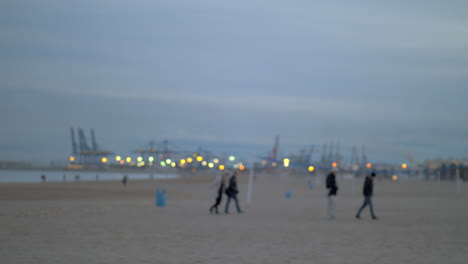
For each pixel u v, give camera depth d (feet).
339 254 35.63
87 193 145.28
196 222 58.70
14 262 29.84
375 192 193.77
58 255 32.68
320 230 52.11
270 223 59.26
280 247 38.63
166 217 65.31
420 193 184.65
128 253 34.14
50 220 57.88
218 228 52.19
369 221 64.59
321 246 39.65
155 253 34.42
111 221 57.77
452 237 47.16
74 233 45.09
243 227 53.78
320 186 287.28
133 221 58.29
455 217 72.54
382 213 80.38
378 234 49.14
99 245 37.68
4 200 105.09
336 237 45.98
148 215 68.23
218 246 38.50
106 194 141.28
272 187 258.78
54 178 433.07
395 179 562.25
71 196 127.44
